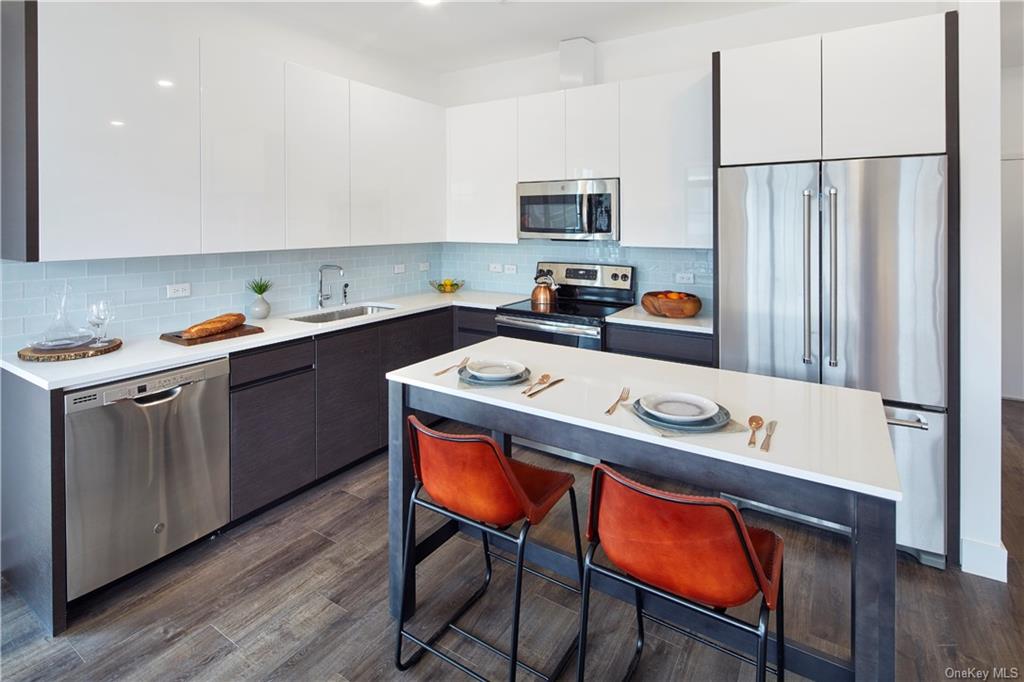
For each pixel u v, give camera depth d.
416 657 1.98
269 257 3.56
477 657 2.01
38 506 2.15
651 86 3.50
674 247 3.53
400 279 4.55
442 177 4.37
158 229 2.61
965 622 2.15
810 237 2.67
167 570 2.49
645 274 4.03
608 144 3.68
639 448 1.64
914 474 2.55
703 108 3.34
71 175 2.30
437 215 4.33
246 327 3.06
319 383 3.20
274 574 2.48
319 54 3.79
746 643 1.70
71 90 2.28
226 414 2.69
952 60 2.37
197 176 2.75
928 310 2.47
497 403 1.86
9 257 2.34
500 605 2.29
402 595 1.98
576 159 3.81
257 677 1.91
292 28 3.62
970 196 2.39
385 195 3.84
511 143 4.06
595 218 3.75
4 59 2.28
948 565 2.54
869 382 2.62
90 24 2.32
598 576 1.96
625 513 1.47
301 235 3.28
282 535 2.79
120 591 2.35
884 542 1.32
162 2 2.95
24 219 2.21
